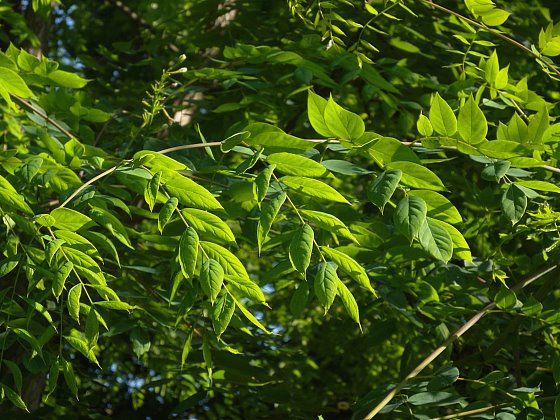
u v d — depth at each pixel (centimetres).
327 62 461
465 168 491
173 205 225
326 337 651
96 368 632
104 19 884
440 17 480
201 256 238
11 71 259
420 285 371
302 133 543
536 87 498
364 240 308
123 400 673
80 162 299
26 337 269
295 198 306
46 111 382
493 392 396
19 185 307
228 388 460
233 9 525
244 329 276
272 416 464
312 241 230
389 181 228
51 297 412
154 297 414
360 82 558
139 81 617
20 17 527
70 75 341
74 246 247
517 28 504
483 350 401
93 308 252
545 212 308
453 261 426
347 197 344
